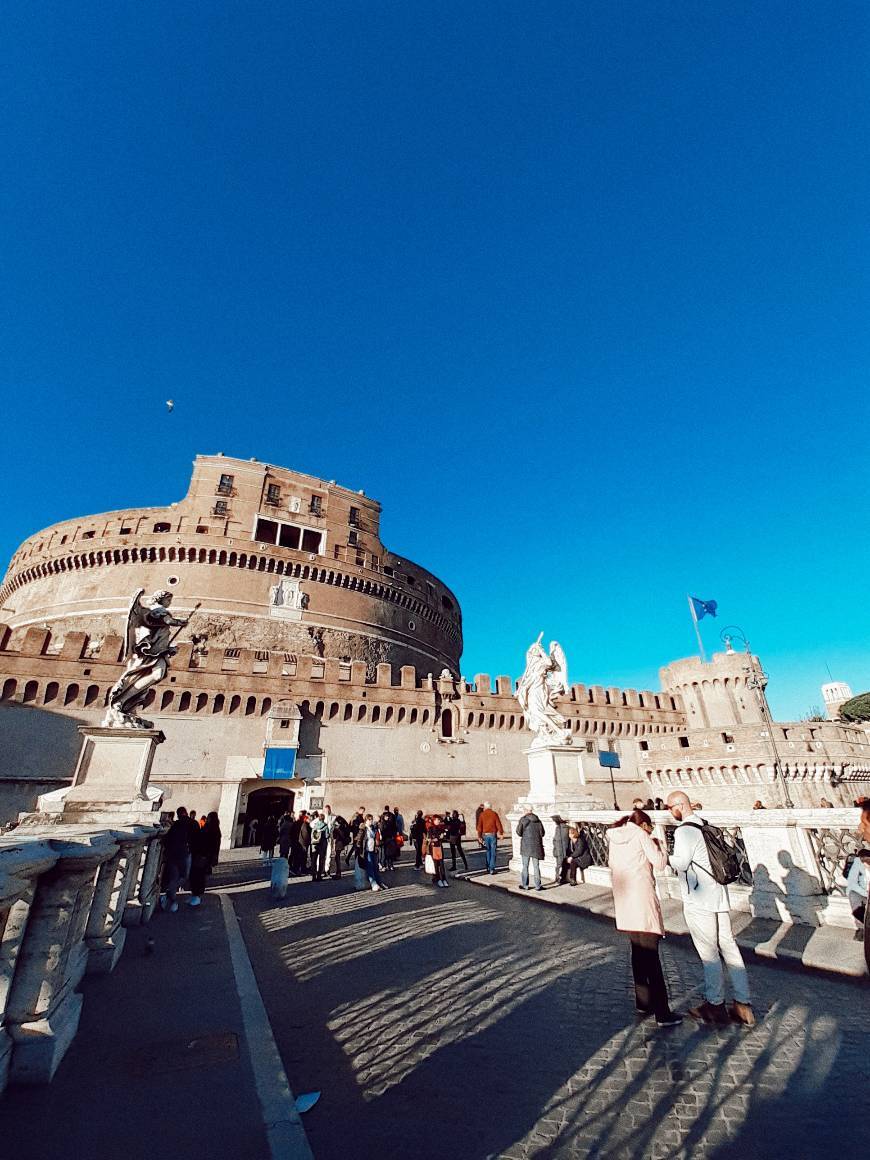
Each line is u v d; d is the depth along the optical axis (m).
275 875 12.52
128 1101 3.15
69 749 28.34
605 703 45.56
